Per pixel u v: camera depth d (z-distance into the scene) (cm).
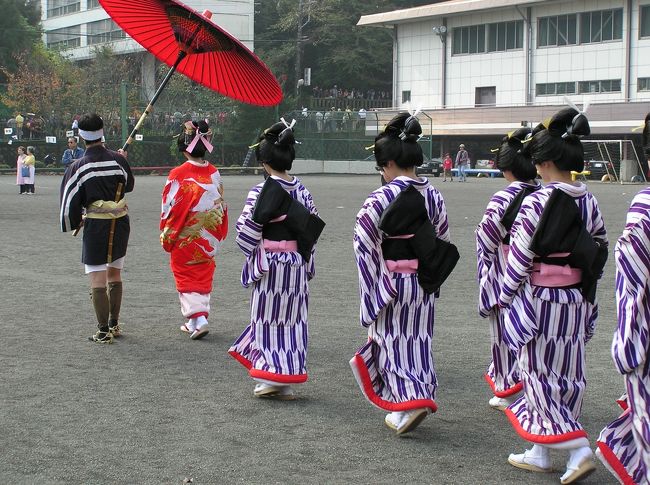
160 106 5212
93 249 812
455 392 682
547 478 509
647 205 402
